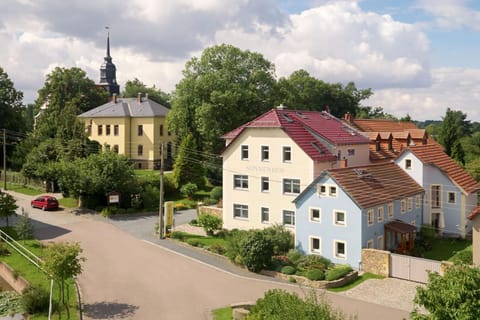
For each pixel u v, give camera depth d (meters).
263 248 33.56
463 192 44.72
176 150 78.69
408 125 69.19
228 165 45.88
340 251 36.22
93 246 39.12
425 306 15.37
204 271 33.75
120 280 31.36
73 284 29.81
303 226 37.91
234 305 24.97
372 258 33.88
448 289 14.98
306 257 35.56
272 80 68.50
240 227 45.25
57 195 60.62
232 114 64.00
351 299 29.09
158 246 39.59
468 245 42.03
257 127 43.53
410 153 45.84
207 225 42.84
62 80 91.94
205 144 65.88
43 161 62.12
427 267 31.50
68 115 66.19
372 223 36.28
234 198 45.62
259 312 19.06
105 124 78.94
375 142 53.50
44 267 26.42
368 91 114.38
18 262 34.06
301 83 101.81
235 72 65.81
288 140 42.06
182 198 58.50
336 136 45.94
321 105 104.06
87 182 49.38
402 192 41.09
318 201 37.00
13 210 43.78
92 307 26.84
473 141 89.19
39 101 94.06
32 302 26.31
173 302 27.73
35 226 45.44
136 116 77.75
